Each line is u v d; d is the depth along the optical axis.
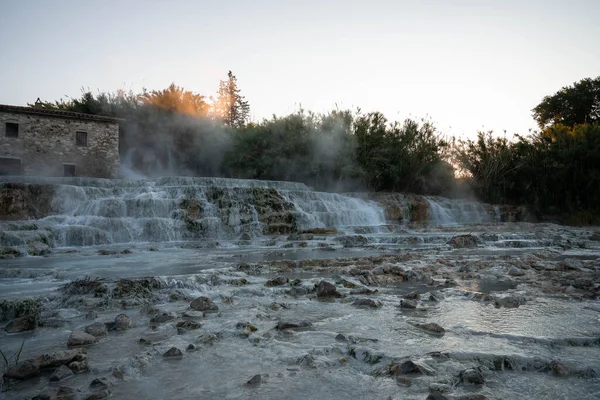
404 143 28.31
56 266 7.29
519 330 3.13
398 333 3.10
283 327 3.25
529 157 27.45
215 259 8.40
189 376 2.29
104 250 10.07
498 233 14.59
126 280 4.82
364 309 3.97
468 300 4.41
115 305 4.24
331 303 4.29
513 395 1.98
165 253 9.84
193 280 5.32
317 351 2.66
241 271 6.47
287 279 5.50
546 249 10.85
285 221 16.89
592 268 6.84
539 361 2.42
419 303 4.24
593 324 3.32
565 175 25.84
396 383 2.15
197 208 15.29
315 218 17.75
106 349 2.81
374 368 2.39
